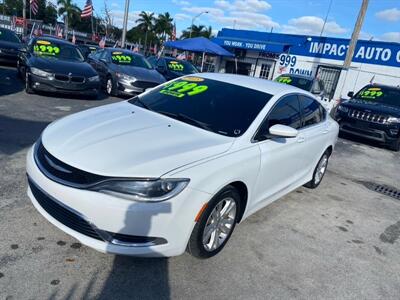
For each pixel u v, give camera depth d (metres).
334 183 6.33
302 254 3.66
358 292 3.19
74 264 2.91
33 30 33.09
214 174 2.92
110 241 2.69
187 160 2.87
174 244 2.80
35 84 8.98
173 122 3.62
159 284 2.85
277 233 4.01
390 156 9.61
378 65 18.75
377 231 4.56
